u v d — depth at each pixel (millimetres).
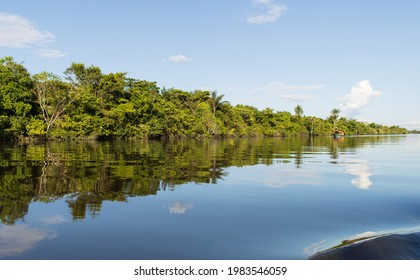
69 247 4785
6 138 36938
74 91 44219
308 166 15453
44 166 13320
